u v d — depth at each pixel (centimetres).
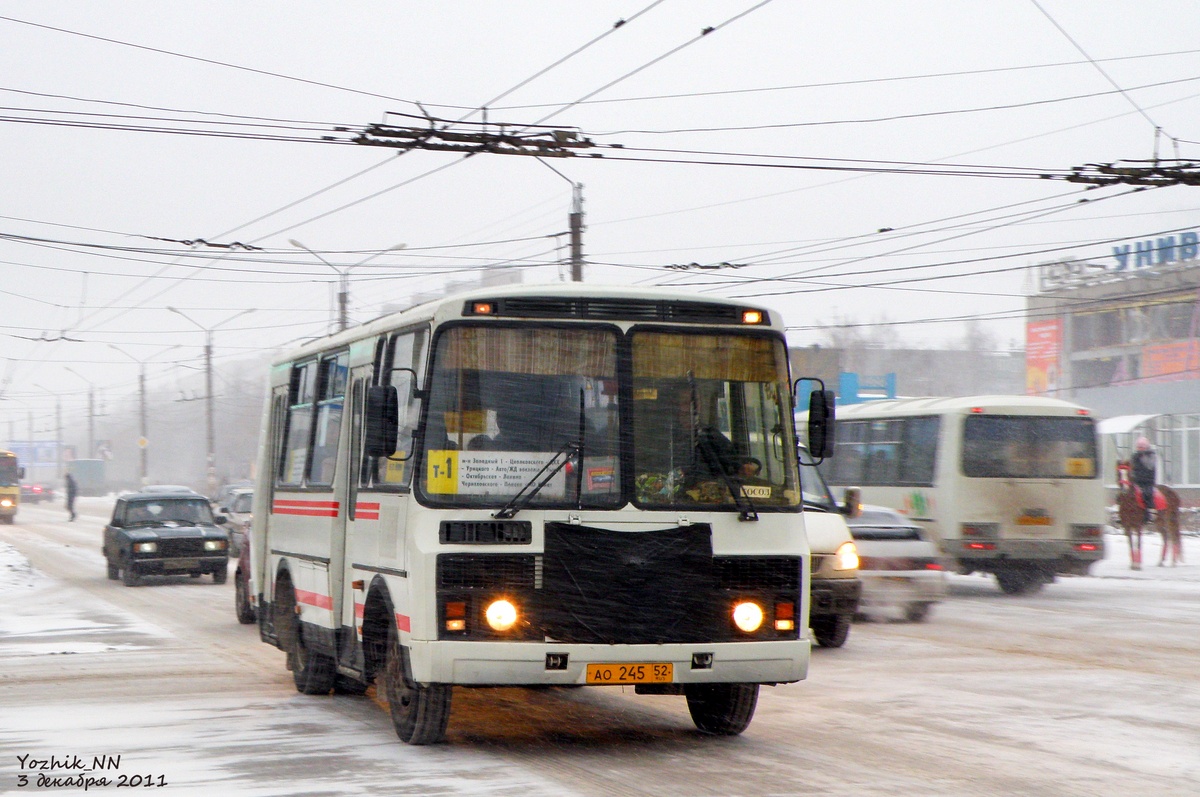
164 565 2547
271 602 1297
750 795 736
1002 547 2281
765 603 860
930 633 1645
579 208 2717
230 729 975
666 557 842
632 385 864
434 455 840
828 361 6331
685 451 865
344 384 1076
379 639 943
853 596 1477
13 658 1445
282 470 1280
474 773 799
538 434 847
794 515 882
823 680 1236
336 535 1054
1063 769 816
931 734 947
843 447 2672
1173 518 2795
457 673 812
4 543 4144
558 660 819
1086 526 2320
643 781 775
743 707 920
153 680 1268
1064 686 1191
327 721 1014
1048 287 6131
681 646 834
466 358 852
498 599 820
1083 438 2341
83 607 2109
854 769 814
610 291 875
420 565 823
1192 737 932
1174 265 5612
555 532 831
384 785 763
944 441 2328
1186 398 5147
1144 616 1861
